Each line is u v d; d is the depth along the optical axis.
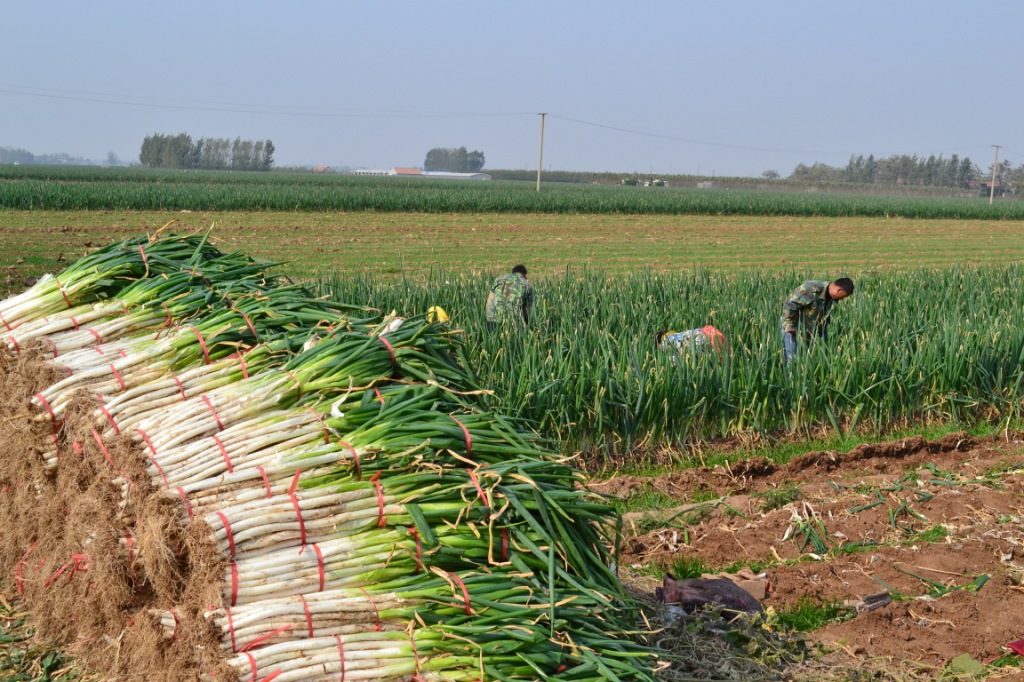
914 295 12.59
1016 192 159.75
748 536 6.50
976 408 9.83
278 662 3.37
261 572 3.49
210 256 5.79
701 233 34.34
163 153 174.88
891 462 8.32
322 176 112.75
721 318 10.34
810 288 9.77
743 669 4.70
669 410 8.20
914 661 4.96
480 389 4.95
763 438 8.58
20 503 4.62
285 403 4.17
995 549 6.39
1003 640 5.21
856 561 6.19
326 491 3.74
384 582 3.65
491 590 3.69
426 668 3.47
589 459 7.95
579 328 9.24
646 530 6.58
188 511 3.60
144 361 4.47
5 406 4.66
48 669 4.21
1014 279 15.26
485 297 10.74
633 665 3.72
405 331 4.74
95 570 3.82
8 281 15.28
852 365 8.95
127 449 3.87
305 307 5.09
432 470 3.95
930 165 189.38
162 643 3.60
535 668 3.49
